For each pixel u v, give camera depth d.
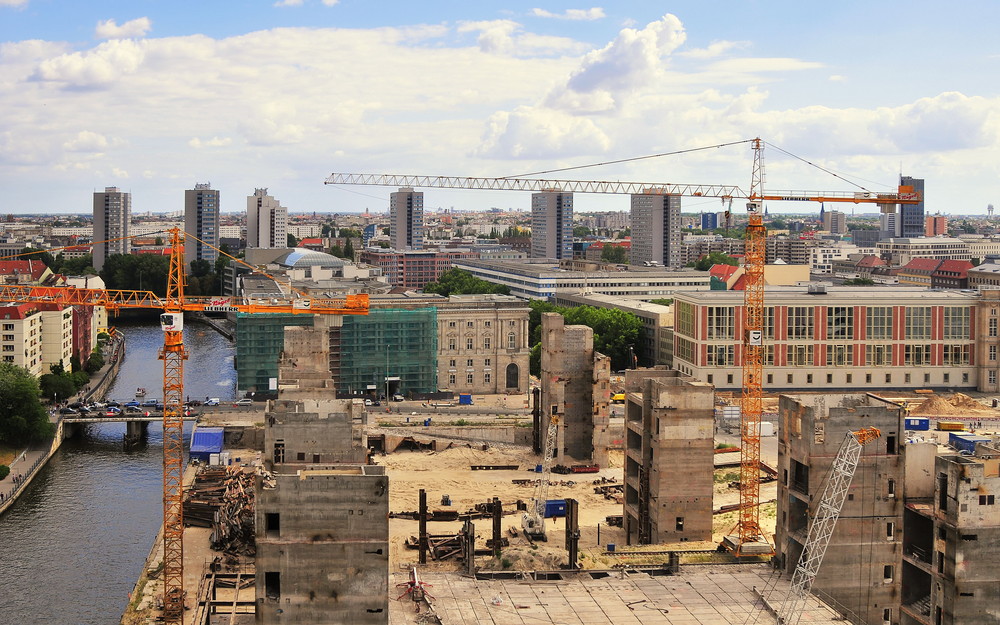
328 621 132.12
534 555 190.50
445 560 198.25
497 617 154.50
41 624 182.50
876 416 166.12
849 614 166.38
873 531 166.38
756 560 187.75
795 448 170.88
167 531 199.62
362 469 137.88
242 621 161.00
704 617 155.25
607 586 167.38
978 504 142.25
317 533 131.12
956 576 142.88
